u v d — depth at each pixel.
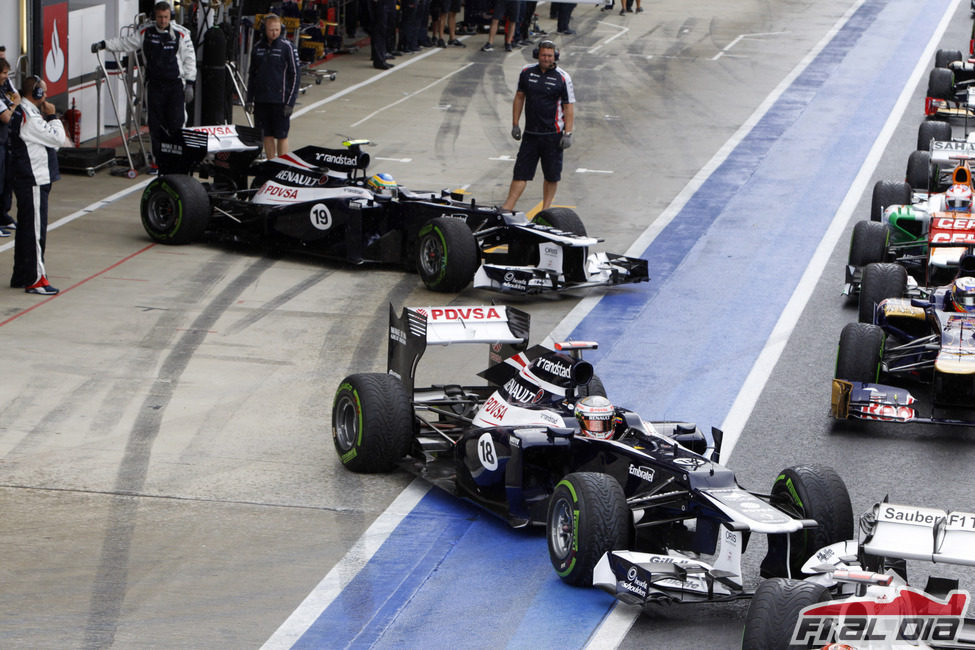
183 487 28.62
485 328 31.06
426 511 27.97
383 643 22.44
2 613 22.88
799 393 35.91
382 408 29.20
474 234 45.38
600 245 50.62
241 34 76.19
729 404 34.88
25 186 41.72
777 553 23.52
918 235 45.00
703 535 24.22
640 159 65.88
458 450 28.16
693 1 128.12
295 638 22.53
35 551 25.33
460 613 23.56
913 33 108.44
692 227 53.75
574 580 24.14
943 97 75.56
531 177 52.69
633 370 37.22
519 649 22.27
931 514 20.86
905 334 36.19
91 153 60.91
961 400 33.59
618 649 22.28
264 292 43.81
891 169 64.62
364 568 25.23
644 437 25.88
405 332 30.81
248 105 69.62
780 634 19.28
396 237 46.78
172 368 36.09
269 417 32.97
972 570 25.34
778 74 90.31
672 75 89.50
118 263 46.62
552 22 113.25
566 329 40.75
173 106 58.00
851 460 31.27
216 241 50.56
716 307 43.59
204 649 22.00
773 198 58.75
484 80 86.44
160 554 25.45
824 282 46.72
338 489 28.92
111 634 22.36
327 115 74.00
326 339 39.09
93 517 26.98
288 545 26.09
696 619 23.41
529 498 27.05
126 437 31.27
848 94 83.69
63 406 33.03
